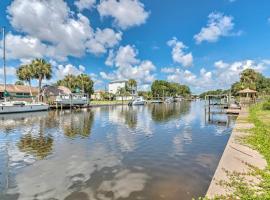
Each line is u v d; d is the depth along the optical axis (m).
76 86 80.50
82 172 9.85
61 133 20.06
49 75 51.91
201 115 38.34
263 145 10.62
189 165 10.76
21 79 51.94
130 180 8.88
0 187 8.30
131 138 17.55
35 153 13.06
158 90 123.69
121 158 11.98
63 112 45.00
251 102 51.38
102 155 12.57
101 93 110.56
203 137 17.98
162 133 19.91
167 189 8.00
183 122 28.33
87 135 18.98
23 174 9.63
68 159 11.82
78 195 7.61
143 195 7.54
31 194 7.72
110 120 30.70
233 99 61.53
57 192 7.85
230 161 8.45
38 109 44.66
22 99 52.50
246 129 15.50
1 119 31.84
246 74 71.56
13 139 17.41
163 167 10.47
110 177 9.23
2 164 11.00
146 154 12.75
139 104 81.56
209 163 11.06
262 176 6.97
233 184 6.44
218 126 24.48
